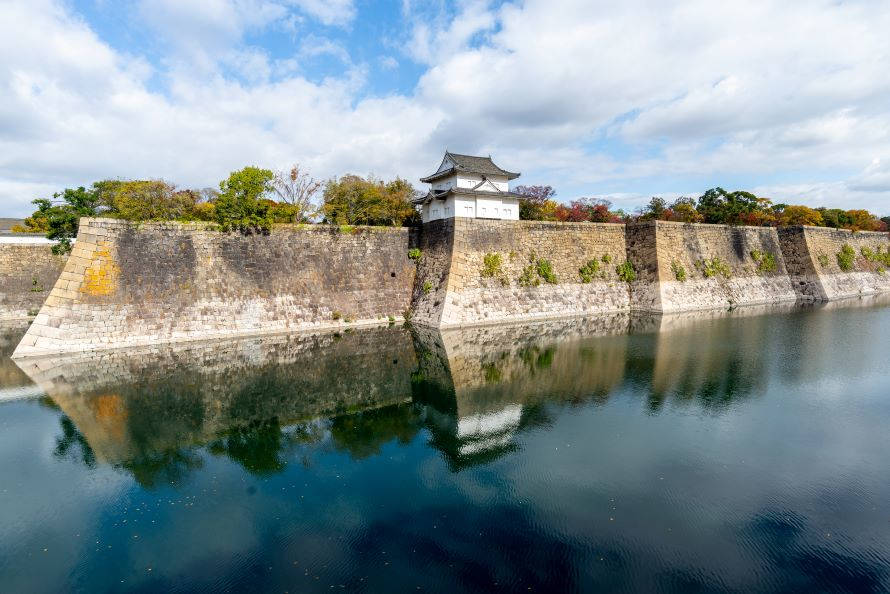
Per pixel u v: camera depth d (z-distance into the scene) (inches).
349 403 751.7
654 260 1679.4
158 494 485.7
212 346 1119.0
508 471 517.7
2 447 599.8
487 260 1457.9
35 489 496.7
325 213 1632.6
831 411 670.5
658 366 914.1
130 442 614.2
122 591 346.3
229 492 487.5
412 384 845.2
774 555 372.2
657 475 501.0
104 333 1074.7
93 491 492.4
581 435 607.2
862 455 539.2
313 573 360.8
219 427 662.5
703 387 784.9
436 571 359.9
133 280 1123.3
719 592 333.7
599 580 347.3
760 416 658.2
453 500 461.4
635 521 420.2
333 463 549.6
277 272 1322.6
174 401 764.0
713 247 1888.5
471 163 1670.8
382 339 1210.6
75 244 1063.0
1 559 384.8
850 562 363.3
